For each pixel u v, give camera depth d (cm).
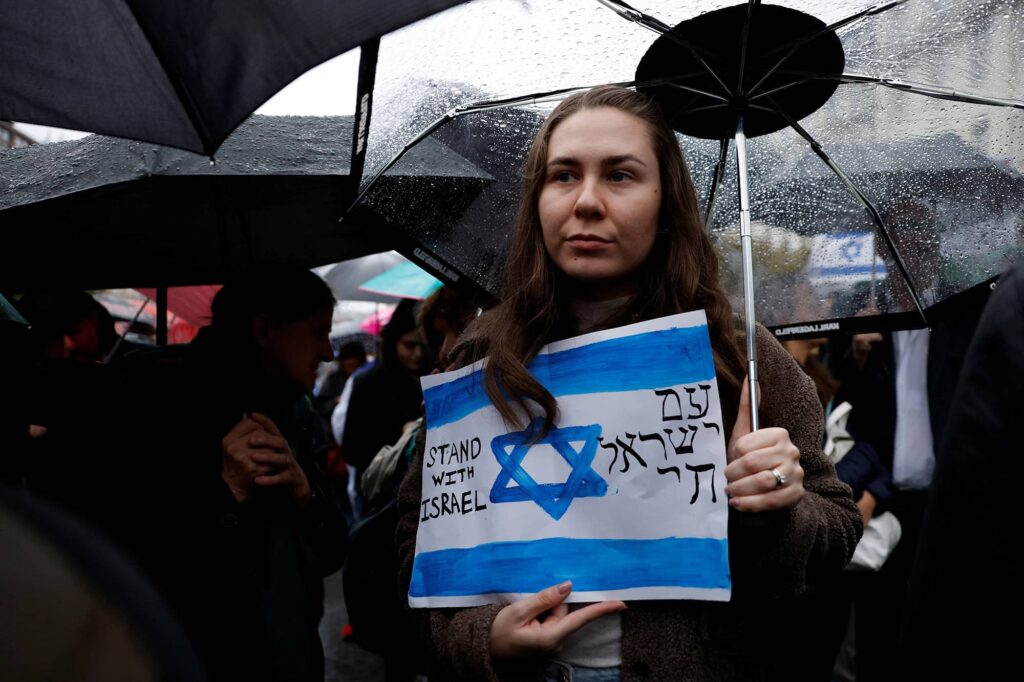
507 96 216
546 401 177
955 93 206
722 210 229
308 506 253
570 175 179
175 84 165
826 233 226
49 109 181
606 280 182
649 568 166
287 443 246
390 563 262
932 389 369
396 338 476
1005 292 124
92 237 290
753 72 206
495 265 232
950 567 119
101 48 175
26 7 174
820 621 360
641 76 210
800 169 224
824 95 214
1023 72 203
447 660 181
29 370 249
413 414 479
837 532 171
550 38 211
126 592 82
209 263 311
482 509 184
